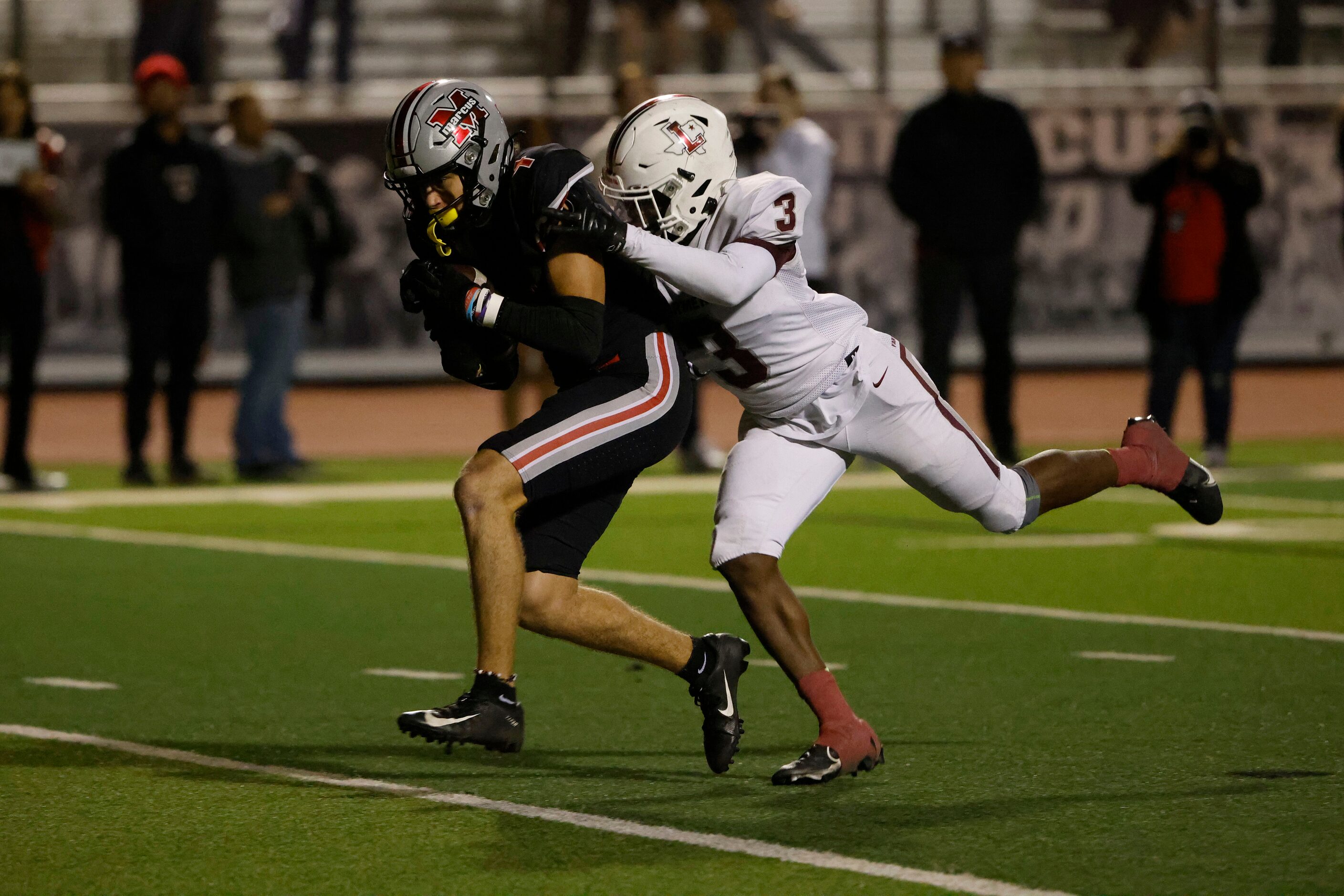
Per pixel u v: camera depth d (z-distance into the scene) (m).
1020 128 45.38
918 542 35.72
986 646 25.23
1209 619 27.16
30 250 43.34
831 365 17.97
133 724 20.81
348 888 14.65
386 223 71.12
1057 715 20.98
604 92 72.62
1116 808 16.81
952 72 45.09
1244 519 38.56
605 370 18.22
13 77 42.12
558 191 17.41
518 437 17.69
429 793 17.58
